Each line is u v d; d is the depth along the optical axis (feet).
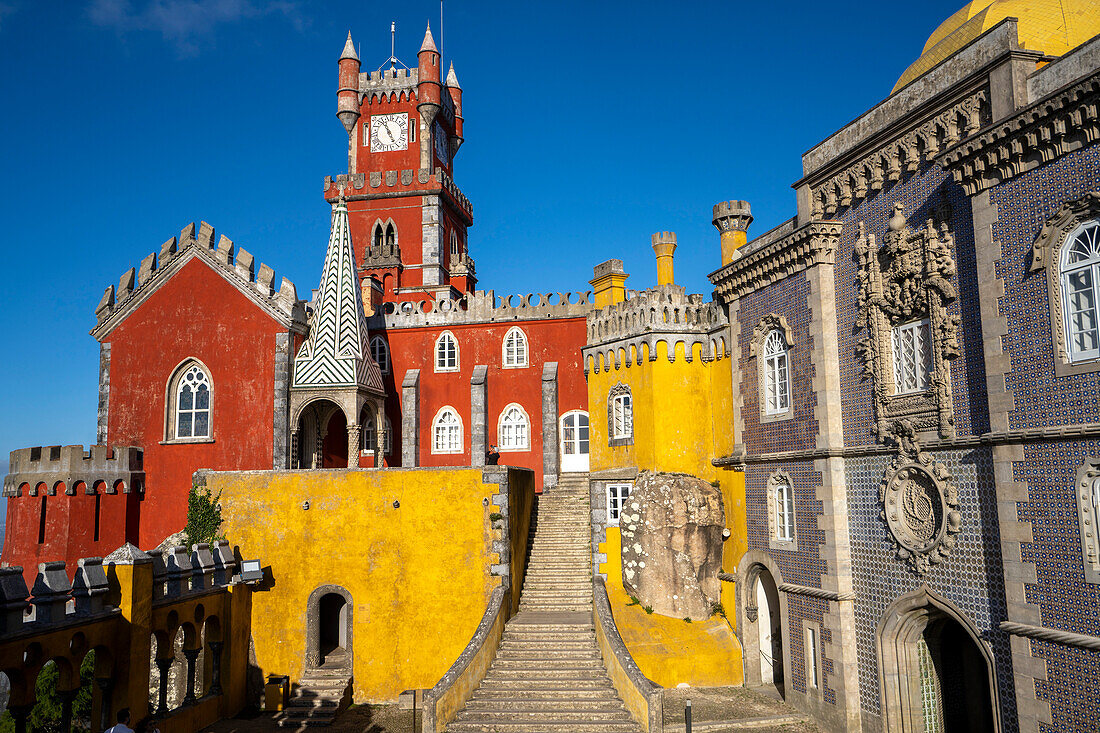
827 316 72.64
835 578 69.41
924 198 62.34
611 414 107.45
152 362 111.24
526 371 124.47
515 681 72.13
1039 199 51.08
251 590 85.35
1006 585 52.44
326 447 123.95
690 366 98.43
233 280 110.52
